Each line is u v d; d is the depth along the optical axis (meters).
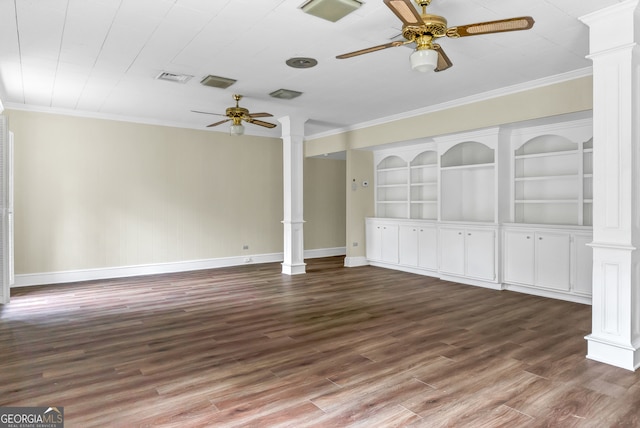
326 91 5.36
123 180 6.95
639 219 3.07
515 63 4.34
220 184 7.99
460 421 2.32
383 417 2.37
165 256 7.36
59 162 6.40
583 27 3.46
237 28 3.48
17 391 2.71
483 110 5.52
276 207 8.75
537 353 3.36
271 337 3.81
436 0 3.00
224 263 8.02
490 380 2.86
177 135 7.48
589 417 2.36
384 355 3.34
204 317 4.48
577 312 4.62
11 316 4.52
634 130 2.98
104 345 3.60
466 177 6.83
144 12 3.18
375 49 2.97
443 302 5.11
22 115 6.11
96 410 2.46
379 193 8.30
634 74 2.99
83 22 3.34
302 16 3.27
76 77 4.78
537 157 5.86
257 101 5.88
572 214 5.52
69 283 6.39
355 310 4.74
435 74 4.69
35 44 3.78
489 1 3.03
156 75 4.71
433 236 6.80
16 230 6.09
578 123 5.20
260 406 2.51
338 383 2.83
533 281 5.44
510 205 5.93
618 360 3.06
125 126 6.95
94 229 6.70
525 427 2.25
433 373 2.98
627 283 3.00
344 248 9.85
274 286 6.12
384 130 7.03
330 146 8.29
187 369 3.08
